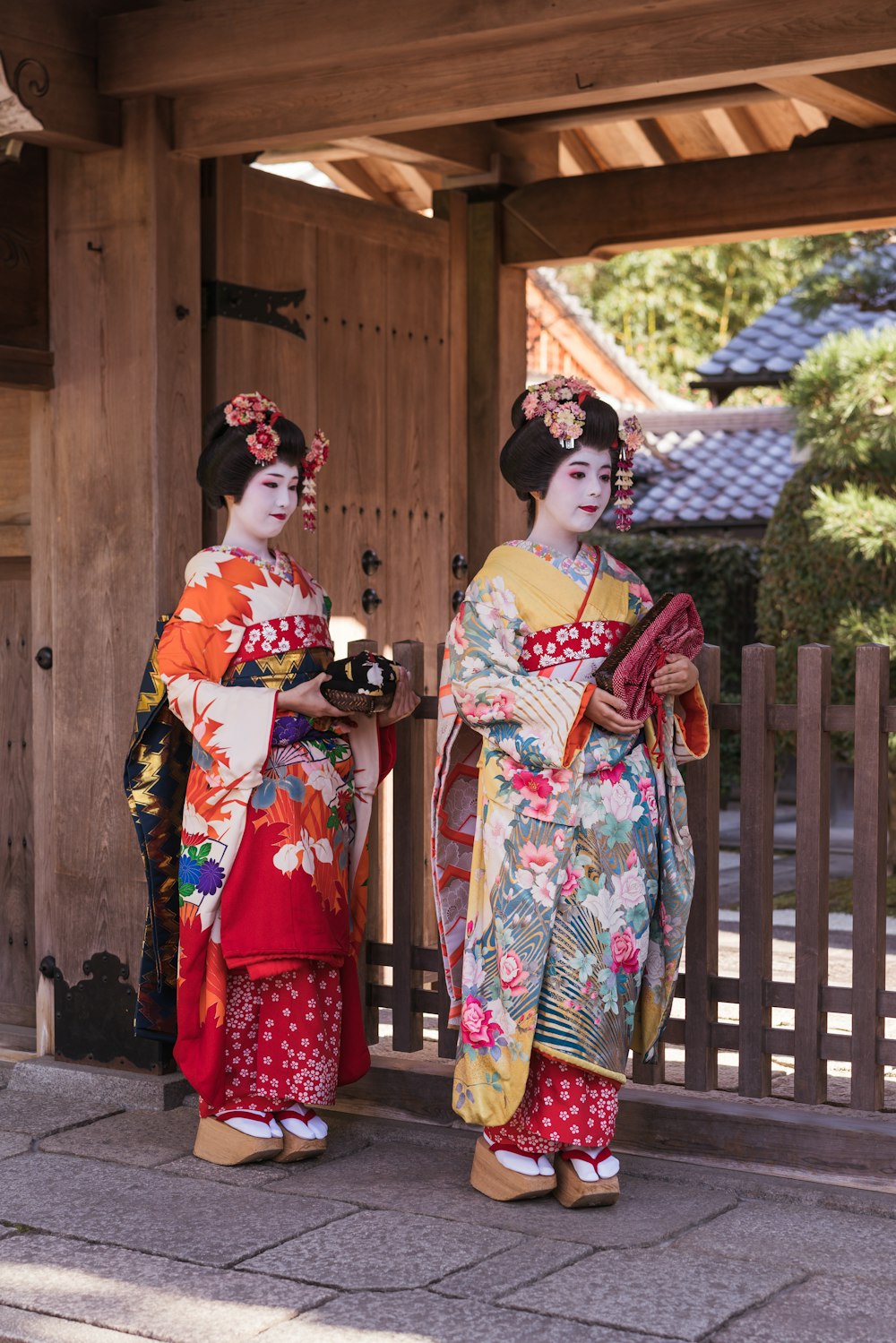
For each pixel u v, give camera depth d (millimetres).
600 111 5438
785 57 3480
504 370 5727
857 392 7957
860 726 3576
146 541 4266
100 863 4355
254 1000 3812
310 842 3688
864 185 5109
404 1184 3605
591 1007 3383
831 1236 3273
